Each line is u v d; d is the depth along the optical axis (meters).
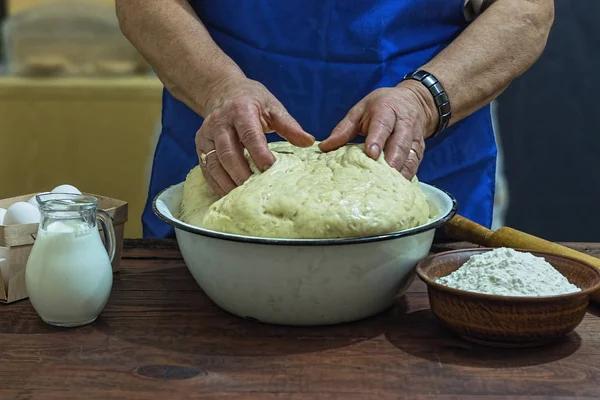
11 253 1.10
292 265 0.93
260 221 0.95
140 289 1.16
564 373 0.88
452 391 0.84
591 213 2.55
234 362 0.91
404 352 0.94
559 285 0.96
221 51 1.32
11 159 2.63
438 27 1.47
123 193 2.68
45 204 1.01
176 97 1.39
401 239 0.96
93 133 2.61
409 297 1.14
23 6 2.90
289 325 1.02
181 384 0.86
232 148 1.07
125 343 0.97
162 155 1.59
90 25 2.61
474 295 0.91
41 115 2.58
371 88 1.44
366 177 1.00
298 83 1.45
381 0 1.39
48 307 1.00
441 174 1.53
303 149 1.15
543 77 2.45
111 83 2.56
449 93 1.26
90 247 1.01
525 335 0.92
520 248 1.17
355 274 0.96
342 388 0.85
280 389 0.84
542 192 2.56
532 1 1.39
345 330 1.01
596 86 2.43
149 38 1.37
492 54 1.32
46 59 2.61
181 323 1.03
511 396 0.83
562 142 2.50
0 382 0.86
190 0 1.50
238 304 1.01
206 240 0.96
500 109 2.50
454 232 1.31
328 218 0.93
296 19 1.41
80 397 0.82
